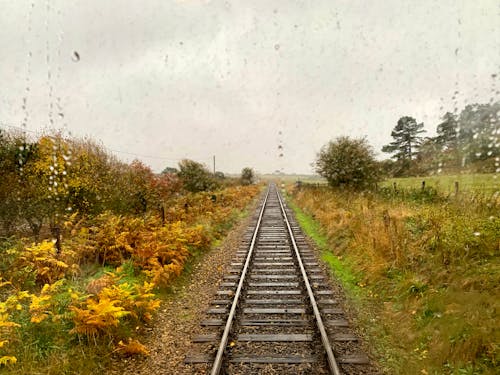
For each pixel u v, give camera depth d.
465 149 16.47
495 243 7.06
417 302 6.31
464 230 7.77
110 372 4.91
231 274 9.21
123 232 9.94
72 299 6.07
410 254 8.05
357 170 22.11
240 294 7.48
